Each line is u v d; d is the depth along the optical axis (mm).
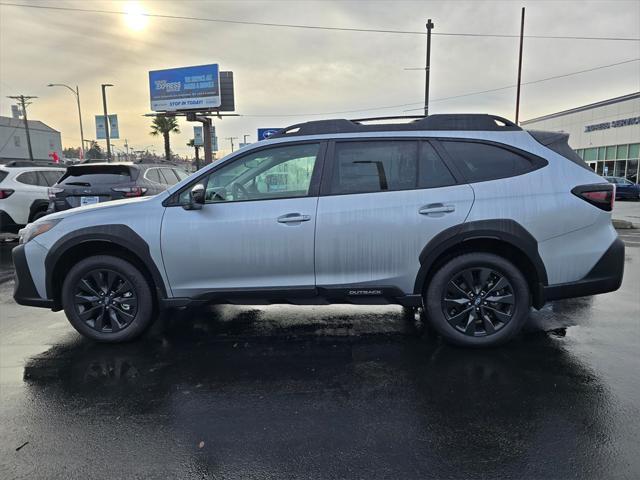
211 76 28625
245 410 3066
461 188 3764
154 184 8922
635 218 17109
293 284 3885
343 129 3963
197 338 4367
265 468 2479
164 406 3133
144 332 4254
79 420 2967
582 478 2367
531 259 3725
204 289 3967
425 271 3812
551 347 4023
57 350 4113
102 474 2445
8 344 4266
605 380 3402
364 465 2490
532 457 2535
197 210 3900
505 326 3881
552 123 42312
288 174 3928
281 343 4227
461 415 2965
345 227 3785
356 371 3623
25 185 9938
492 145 3850
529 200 3703
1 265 8234
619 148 33312
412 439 2715
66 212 4121
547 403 3092
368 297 3902
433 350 4008
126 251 4074
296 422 2912
